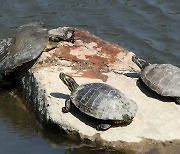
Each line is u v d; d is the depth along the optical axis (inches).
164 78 1130.7
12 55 1279.5
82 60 1295.5
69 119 1086.4
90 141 1050.7
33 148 1071.0
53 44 1334.9
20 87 1301.7
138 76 1240.8
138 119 1082.7
